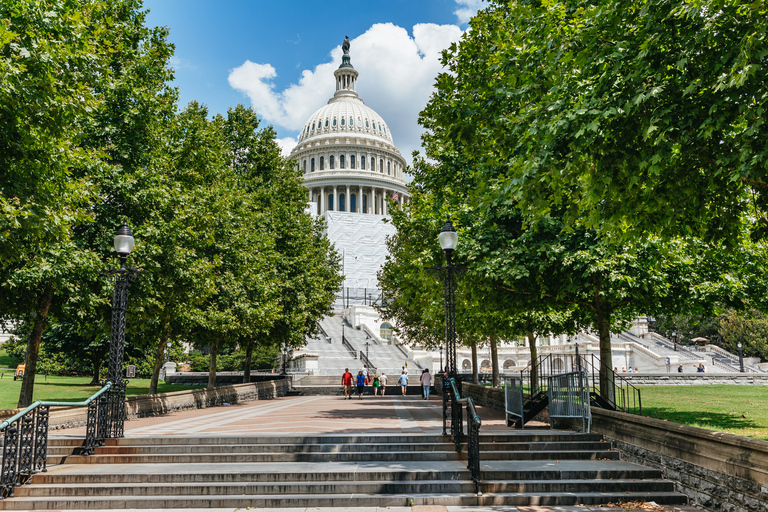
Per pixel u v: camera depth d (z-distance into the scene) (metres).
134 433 14.15
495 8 16.19
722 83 7.11
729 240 10.02
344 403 30.36
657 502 9.64
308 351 56.06
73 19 10.83
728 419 17.09
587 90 9.53
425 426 16.41
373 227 119.44
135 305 18.52
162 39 21.08
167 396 23.45
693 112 7.83
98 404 12.38
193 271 20.64
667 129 7.61
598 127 8.28
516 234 15.99
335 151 140.38
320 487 9.76
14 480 9.94
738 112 7.57
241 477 10.12
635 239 10.65
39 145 10.51
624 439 12.00
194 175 22.59
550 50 9.66
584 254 13.77
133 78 18.30
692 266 15.94
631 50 8.26
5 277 14.34
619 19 8.45
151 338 26.33
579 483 9.98
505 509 9.11
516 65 10.82
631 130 8.41
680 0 7.67
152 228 17.86
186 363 63.00
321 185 136.12
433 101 16.33
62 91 10.56
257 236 31.42
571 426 14.79
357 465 10.95
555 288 15.68
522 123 10.09
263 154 36.75
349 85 163.75
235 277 28.72
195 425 17.19
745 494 8.22
